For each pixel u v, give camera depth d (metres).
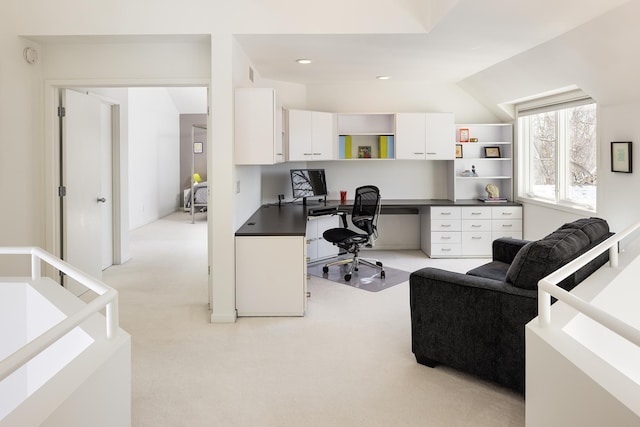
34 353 1.32
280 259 3.83
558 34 3.75
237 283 3.84
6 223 3.66
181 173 12.61
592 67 3.89
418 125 6.19
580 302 1.47
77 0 3.65
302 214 5.17
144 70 3.96
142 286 4.91
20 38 3.75
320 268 5.64
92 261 4.78
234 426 2.24
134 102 9.27
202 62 3.96
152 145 10.39
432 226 6.12
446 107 6.46
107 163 5.84
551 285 1.66
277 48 4.18
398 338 3.38
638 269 2.79
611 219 4.12
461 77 5.82
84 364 1.63
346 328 3.59
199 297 4.50
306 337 3.41
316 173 6.23
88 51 3.96
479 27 3.58
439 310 2.77
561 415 1.53
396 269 5.56
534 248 2.44
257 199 5.71
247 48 4.16
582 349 1.55
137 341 3.34
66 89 4.20
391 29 3.71
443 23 3.47
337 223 6.34
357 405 2.43
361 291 4.64
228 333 3.50
